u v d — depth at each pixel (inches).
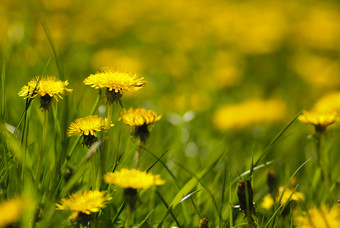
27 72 171.8
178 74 297.0
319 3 506.6
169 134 161.0
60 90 89.0
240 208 88.9
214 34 368.5
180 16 409.4
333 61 339.9
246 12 442.0
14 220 70.1
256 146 172.1
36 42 211.6
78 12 365.7
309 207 105.0
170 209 90.0
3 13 268.4
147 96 257.9
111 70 90.1
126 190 75.4
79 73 235.8
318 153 124.0
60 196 84.4
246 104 216.1
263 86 313.9
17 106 148.7
